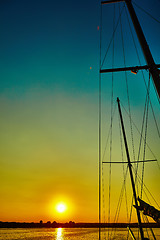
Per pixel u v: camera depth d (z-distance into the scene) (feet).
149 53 25.40
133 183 58.80
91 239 234.99
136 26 27.53
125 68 29.43
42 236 281.33
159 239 220.43
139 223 48.88
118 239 215.72
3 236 272.31
